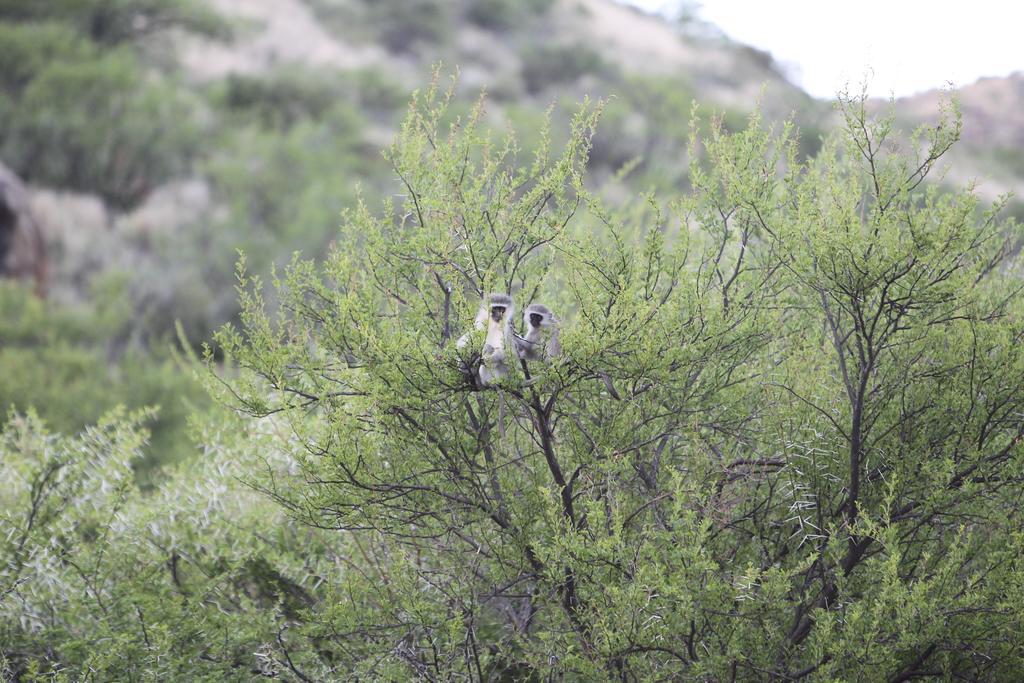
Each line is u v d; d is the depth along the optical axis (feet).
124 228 225.56
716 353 52.06
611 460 46.57
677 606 43.62
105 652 53.42
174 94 277.44
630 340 45.85
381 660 51.67
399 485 49.29
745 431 53.11
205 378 49.78
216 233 213.66
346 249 51.85
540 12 416.67
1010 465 48.16
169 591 61.93
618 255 49.19
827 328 57.62
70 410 136.56
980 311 52.90
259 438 60.03
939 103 48.85
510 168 52.37
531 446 53.62
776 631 47.24
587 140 50.90
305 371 49.78
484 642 54.80
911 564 53.62
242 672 56.03
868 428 51.47
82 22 304.30
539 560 50.39
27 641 58.59
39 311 172.65
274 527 68.13
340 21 372.38
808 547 53.01
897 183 50.21
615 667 46.50
